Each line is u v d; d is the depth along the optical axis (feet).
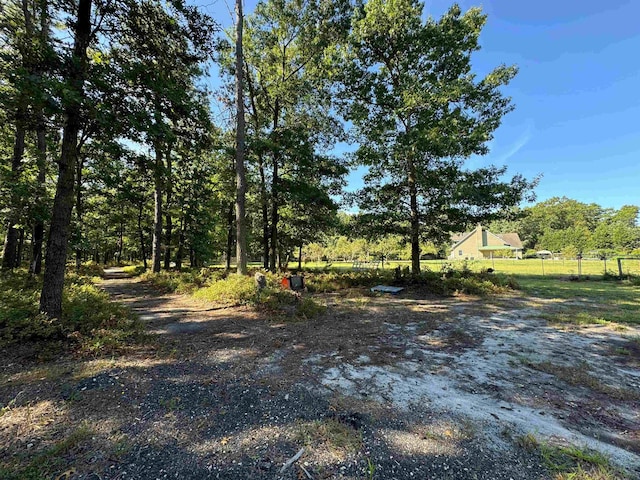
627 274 45.21
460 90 31.83
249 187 47.80
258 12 43.32
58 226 16.33
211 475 6.43
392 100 36.14
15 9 21.99
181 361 13.17
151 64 18.70
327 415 8.91
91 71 14.96
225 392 10.34
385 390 10.64
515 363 13.25
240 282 28.68
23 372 11.35
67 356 13.10
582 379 11.60
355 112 37.04
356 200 38.88
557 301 28.48
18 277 28.94
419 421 8.65
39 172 33.63
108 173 27.78
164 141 17.56
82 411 8.85
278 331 18.34
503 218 35.24
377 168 38.14
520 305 26.73
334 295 33.42
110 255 108.68
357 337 17.21
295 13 43.42
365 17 37.04
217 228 68.33
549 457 7.10
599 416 9.06
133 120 15.40
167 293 34.68
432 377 11.80
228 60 44.42
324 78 41.09
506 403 9.79
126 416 8.68
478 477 6.42
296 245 54.54
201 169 54.34
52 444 7.31
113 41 18.24
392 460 6.96
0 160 32.73
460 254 176.35
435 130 32.42
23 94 14.17
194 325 19.67
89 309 19.51
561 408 9.50
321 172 46.29
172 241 65.98
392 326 19.74
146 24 18.11
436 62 35.88
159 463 6.78
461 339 16.87
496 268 73.41
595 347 15.33
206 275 39.42
